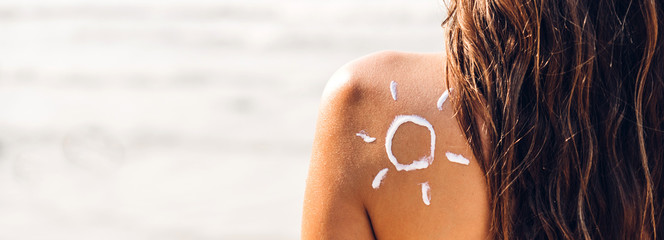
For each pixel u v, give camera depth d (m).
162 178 10.42
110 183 10.17
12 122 12.94
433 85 0.90
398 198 0.90
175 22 19.48
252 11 19.88
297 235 8.42
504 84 0.86
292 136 12.36
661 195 0.88
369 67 0.91
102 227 8.70
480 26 0.88
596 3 0.85
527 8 0.84
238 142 12.04
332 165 0.91
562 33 0.84
